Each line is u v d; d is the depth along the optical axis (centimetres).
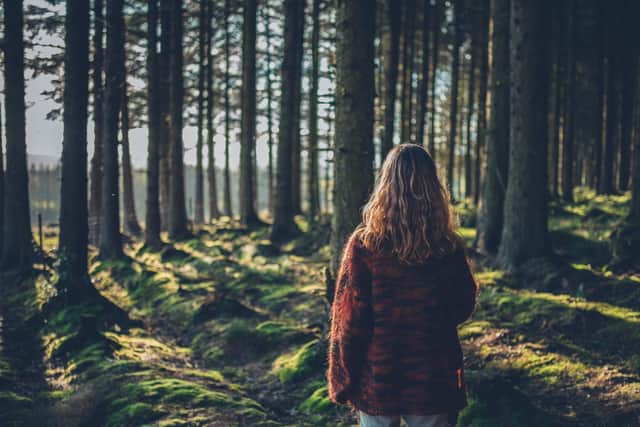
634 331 716
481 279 1041
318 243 1667
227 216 3116
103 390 613
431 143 2477
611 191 2161
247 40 2116
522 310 858
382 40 2361
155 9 1842
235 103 3055
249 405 575
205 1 2347
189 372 694
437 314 234
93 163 2206
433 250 234
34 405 593
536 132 1066
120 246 1630
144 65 1984
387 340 233
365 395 239
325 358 698
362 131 653
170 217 2045
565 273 975
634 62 2420
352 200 655
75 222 1034
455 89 2286
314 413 586
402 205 235
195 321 983
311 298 1068
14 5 1459
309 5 2336
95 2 1647
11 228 1455
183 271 1484
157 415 540
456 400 239
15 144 1453
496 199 1285
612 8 2233
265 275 1314
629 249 995
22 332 900
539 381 632
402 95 2139
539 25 1054
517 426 499
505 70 1278
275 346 812
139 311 1140
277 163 1916
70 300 982
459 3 2144
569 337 750
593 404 558
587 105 2856
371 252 236
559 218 1598
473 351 740
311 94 2031
